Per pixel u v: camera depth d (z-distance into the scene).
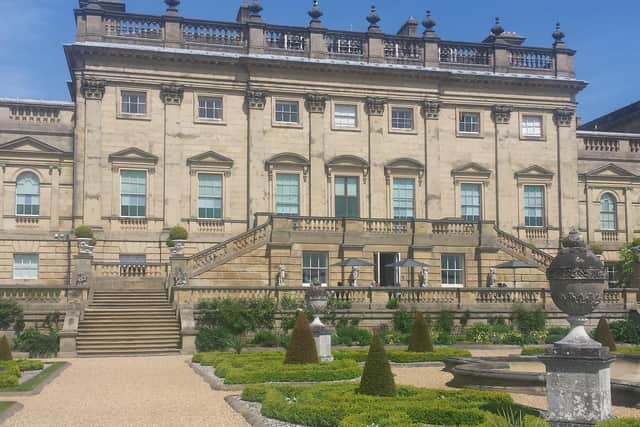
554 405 12.73
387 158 49.97
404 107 50.78
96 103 45.59
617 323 38.00
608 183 53.94
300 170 48.50
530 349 29.03
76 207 44.56
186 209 46.44
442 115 51.34
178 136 46.78
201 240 46.31
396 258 44.22
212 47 48.28
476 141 51.66
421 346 29.08
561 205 52.19
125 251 44.97
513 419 13.29
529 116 52.81
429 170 50.41
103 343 32.44
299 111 49.06
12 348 31.67
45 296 34.28
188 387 21.16
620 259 50.88
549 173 52.16
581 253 13.16
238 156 47.72
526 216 51.84
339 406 15.09
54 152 44.78
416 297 38.25
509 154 51.94
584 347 12.62
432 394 16.86
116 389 20.77
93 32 46.19
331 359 26.48
